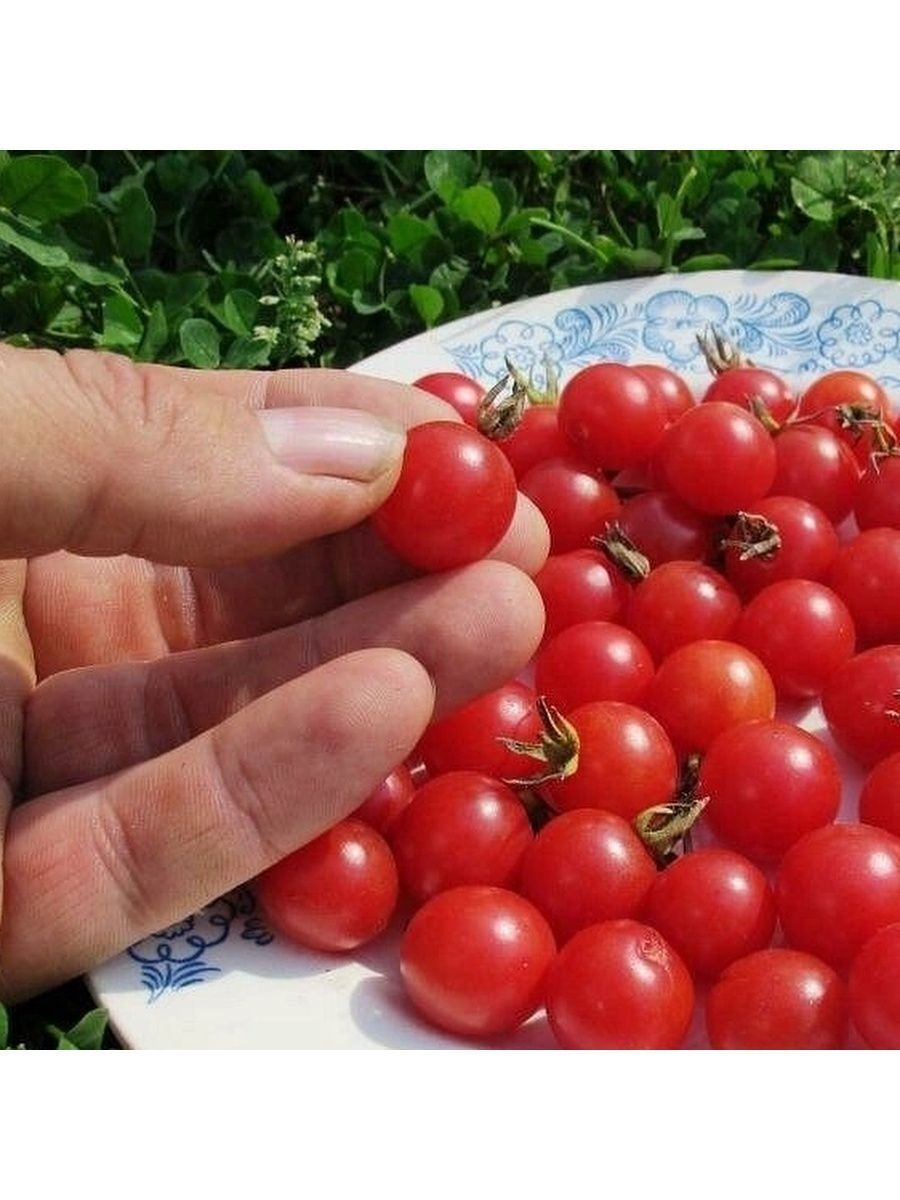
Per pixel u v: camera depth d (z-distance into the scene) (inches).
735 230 10.5
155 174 10.8
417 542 6.5
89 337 9.7
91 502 6.0
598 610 7.8
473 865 6.5
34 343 9.7
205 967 6.2
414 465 6.4
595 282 10.2
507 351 9.3
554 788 6.8
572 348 9.3
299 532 6.3
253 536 6.2
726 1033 5.9
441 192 10.5
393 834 6.7
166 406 6.0
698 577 7.7
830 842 6.3
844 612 7.7
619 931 6.0
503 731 7.0
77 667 7.6
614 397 8.2
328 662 6.4
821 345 9.2
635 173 11.1
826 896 6.2
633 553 7.9
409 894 6.7
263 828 6.1
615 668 7.3
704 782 6.9
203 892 6.2
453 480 6.4
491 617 6.7
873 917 6.1
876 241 9.9
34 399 5.8
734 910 6.2
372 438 6.2
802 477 8.3
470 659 6.7
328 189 11.2
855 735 7.3
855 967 5.8
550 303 9.4
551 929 6.3
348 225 10.4
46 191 9.4
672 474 8.0
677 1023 5.9
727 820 6.8
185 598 7.6
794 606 7.6
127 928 6.2
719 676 7.2
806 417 8.7
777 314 9.4
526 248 10.4
